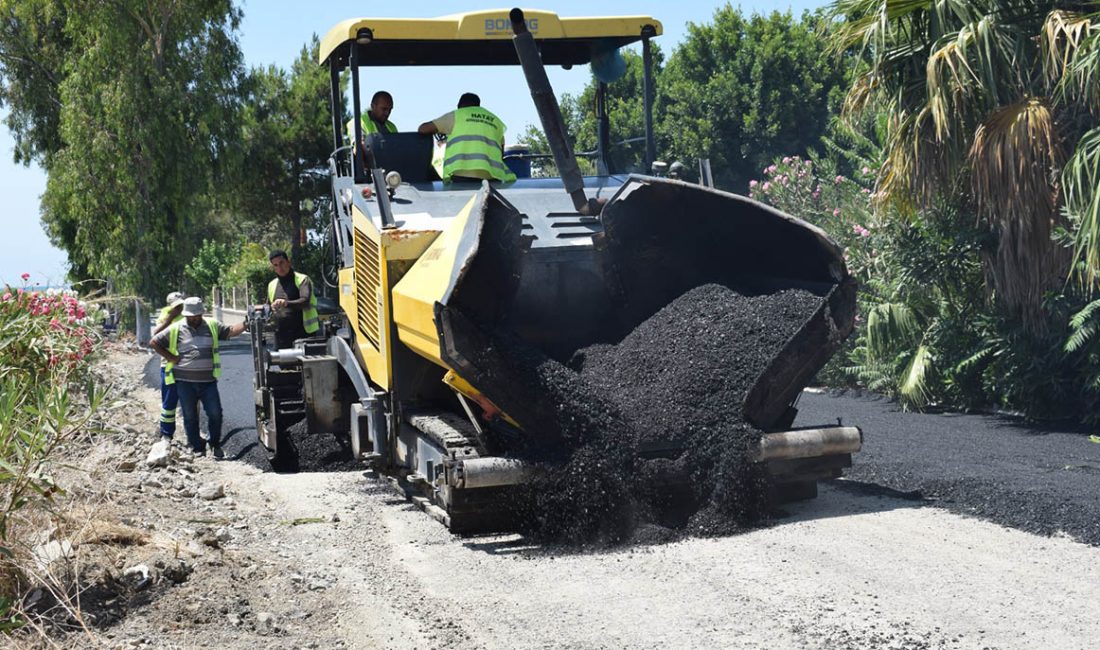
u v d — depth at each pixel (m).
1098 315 8.50
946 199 9.55
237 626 4.19
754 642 3.81
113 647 3.88
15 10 31.45
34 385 5.29
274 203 34.91
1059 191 8.73
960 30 8.94
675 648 3.80
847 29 9.77
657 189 5.91
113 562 4.63
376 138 7.23
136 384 15.41
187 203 28.62
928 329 10.34
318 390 7.76
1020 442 7.91
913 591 4.32
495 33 7.16
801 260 6.04
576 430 5.29
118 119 26.83
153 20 28.20
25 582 4.30
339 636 4.09
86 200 27.55
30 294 6.35
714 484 5.38
